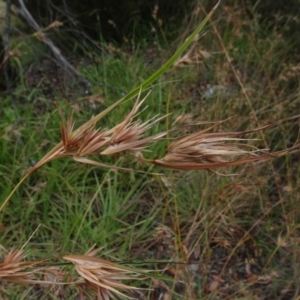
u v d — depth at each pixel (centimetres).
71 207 254
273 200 273
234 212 254
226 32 360
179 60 183
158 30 459
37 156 279
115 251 243
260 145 272
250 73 366
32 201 246
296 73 308
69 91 368
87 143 76
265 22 430
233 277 237
